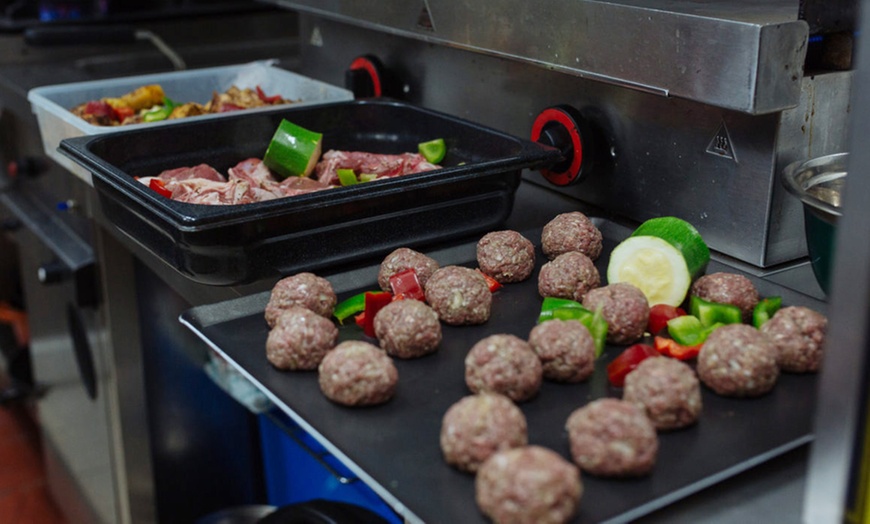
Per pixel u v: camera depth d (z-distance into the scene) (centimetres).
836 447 55
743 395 75
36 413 221
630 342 85
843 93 97
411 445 71
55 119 137
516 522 59
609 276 94
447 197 104
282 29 218
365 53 156
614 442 64
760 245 99
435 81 142
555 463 60
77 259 148
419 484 66
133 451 160
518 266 98
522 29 112
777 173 96
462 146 121
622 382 78
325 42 168
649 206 112
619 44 99
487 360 75
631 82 99
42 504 205
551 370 78
